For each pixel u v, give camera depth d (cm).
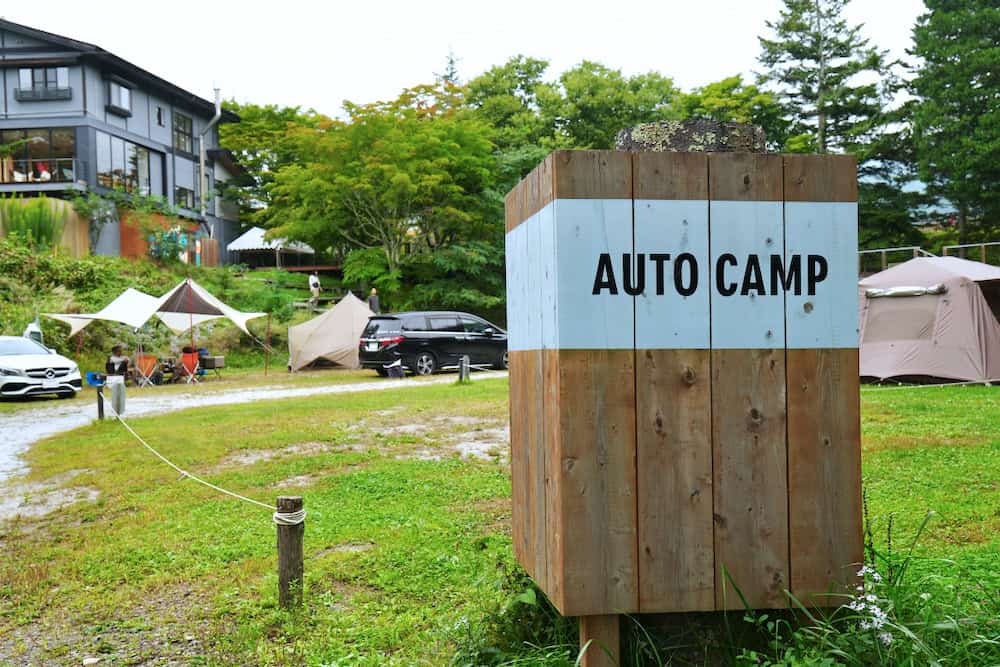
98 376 1370
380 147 3200
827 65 4388
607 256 284
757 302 292
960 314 1526
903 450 837
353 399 1554
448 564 519
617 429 282
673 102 4184
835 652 270
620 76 4203
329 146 3228
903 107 4066
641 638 303
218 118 4272
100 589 524
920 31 3822
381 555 549
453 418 1263
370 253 3475
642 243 286
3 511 772
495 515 656
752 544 290
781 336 294
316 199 3328
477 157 3534
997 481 690
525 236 329
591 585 279
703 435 287
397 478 807
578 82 4059
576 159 283
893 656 274
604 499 281
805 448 293
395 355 2178
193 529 652
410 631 416
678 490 286
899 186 4144
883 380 1588
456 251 3522
